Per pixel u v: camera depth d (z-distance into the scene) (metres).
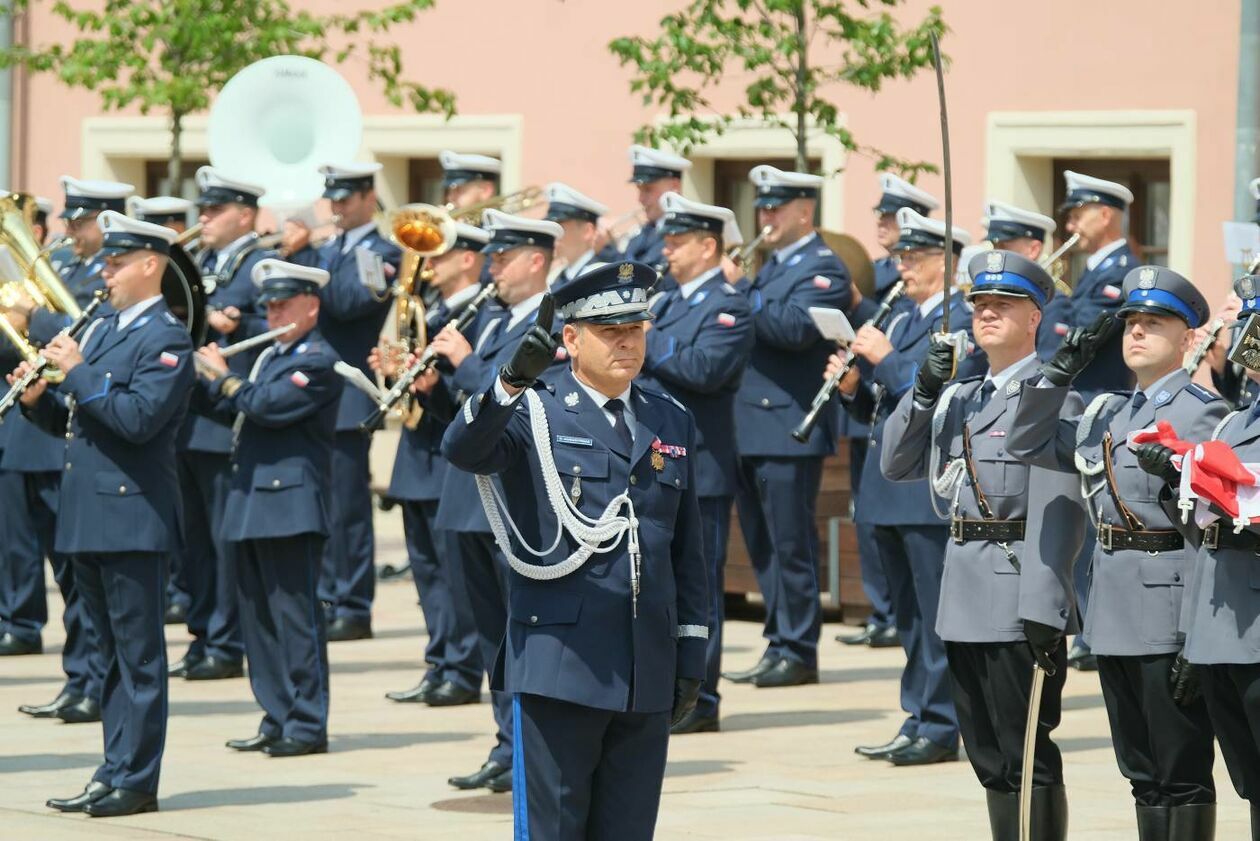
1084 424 13.12
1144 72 28.80
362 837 14.88
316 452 18.25
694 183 32.66
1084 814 15.51
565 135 34.28
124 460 15.87
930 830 15.04
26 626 24.00
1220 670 12.30
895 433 13.98
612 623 11.46
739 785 16.64
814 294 20.70
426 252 19.16
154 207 23.69
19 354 22.86
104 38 36.03
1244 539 12.00
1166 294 12.75
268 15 29.55
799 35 25.39
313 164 24.17
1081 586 18.48
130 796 15.70
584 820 11.57
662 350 18.50
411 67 35.75
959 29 30.20
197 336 18.14
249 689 21.84
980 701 13.84
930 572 17.44
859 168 31.14
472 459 11.28
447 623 20.83
